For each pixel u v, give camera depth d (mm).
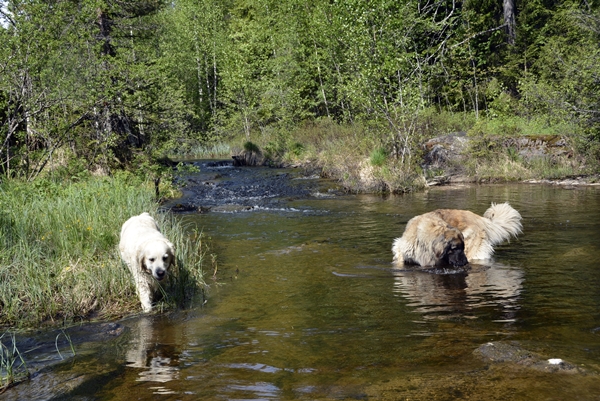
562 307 4895
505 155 17828
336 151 21078
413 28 20453
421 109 18531
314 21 26453
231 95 38000
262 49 39906
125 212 8805
